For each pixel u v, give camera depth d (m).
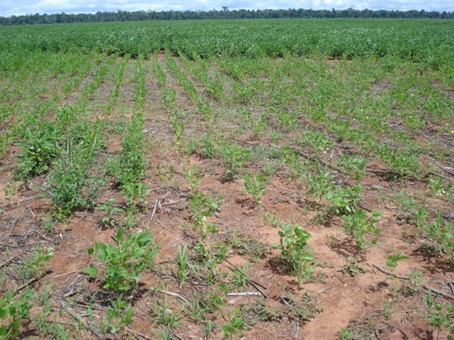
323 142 7.21
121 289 3.70
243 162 6.62
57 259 4.44
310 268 4.03
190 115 9.75
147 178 6.29
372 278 4.12
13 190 5.88
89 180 6.05
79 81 14.55
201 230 4.62
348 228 4.80
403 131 8.56
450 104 9.98
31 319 3.60
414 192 5.83
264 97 11.59
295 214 5.26
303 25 50.53
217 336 3.46
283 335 3.48
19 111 10.30
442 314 3.48
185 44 24.23
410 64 17.11
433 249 4.53
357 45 21.55
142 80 12.82
